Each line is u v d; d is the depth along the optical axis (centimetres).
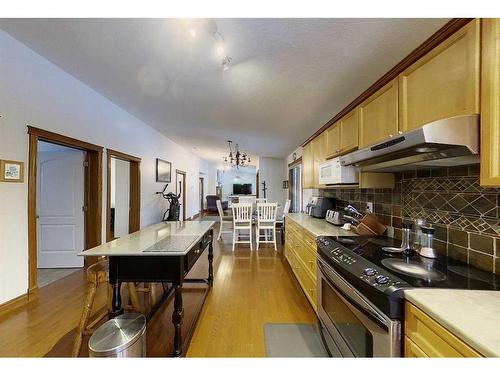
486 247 120
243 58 210
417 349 88
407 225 158
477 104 97
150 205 542
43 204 344
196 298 259
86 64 258
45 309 227
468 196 130
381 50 179
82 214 348
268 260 404
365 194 251
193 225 285
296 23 160
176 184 726
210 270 295
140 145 485
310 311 233
